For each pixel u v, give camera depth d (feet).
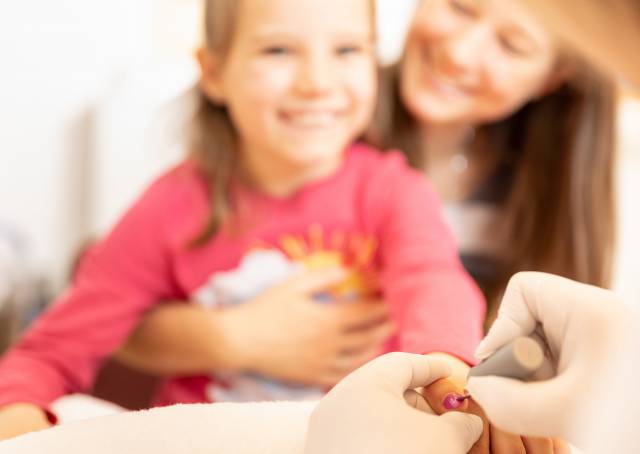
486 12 3.02
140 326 2.97
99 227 5.25
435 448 1.15
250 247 2.92
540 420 1.06
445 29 3.09
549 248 3.13
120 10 5.62
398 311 2.44
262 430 1.49
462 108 3.21
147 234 2.93
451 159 3.48
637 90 1.34
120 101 5.16
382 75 3.33
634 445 1.04
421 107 3.23
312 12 2.58
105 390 3.25
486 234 3.30
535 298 1.18
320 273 2.88
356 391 1.25
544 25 1.38
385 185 2.86
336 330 2.82
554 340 1.14
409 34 3.27
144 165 5.13
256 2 2.63
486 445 1.31
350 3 2.64
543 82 3.11
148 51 5.51
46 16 5.65
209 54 2.86
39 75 5.66
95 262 2.97
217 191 2.93
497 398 1.08
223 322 2.85
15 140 5.62
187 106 3.21
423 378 1.36
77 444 1.45
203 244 2.92
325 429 1.21
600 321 1.09
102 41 5.77
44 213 5.54
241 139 2.97
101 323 2.81
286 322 2.84
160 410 1.59
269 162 2.89
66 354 2.69
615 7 1.24
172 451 1.41
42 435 1.50
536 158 3.24
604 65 1.32
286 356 2.84
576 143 3.14
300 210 2.90
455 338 1.90
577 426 1.06
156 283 2.97
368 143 3.28
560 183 3.17
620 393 1.06
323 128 2.70
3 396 2.28
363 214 2.86
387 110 3.34
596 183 3.15
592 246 3.07
